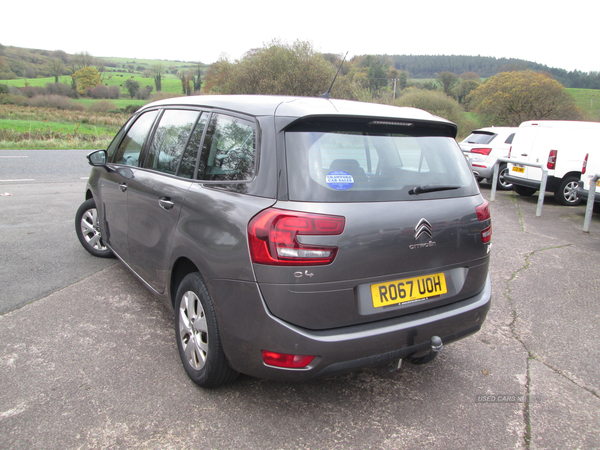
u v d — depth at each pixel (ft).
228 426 7.37
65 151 57.31
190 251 8.00
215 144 8.43
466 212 8.04
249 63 101.40
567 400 8.59
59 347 9.59
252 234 6.70
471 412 8.09
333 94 102.01
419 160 8.00
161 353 9.55
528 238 21.11
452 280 8.05
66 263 14.75
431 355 8.11
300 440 7.13
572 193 30.60
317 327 6.76
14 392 7.96
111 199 12.53
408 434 7.40
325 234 6.54
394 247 7.13
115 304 11.88
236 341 7.12
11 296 12.05
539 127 31.81
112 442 6.86
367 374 9.28
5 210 22.26
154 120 11.34
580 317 12.49
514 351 10.50
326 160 7.02
